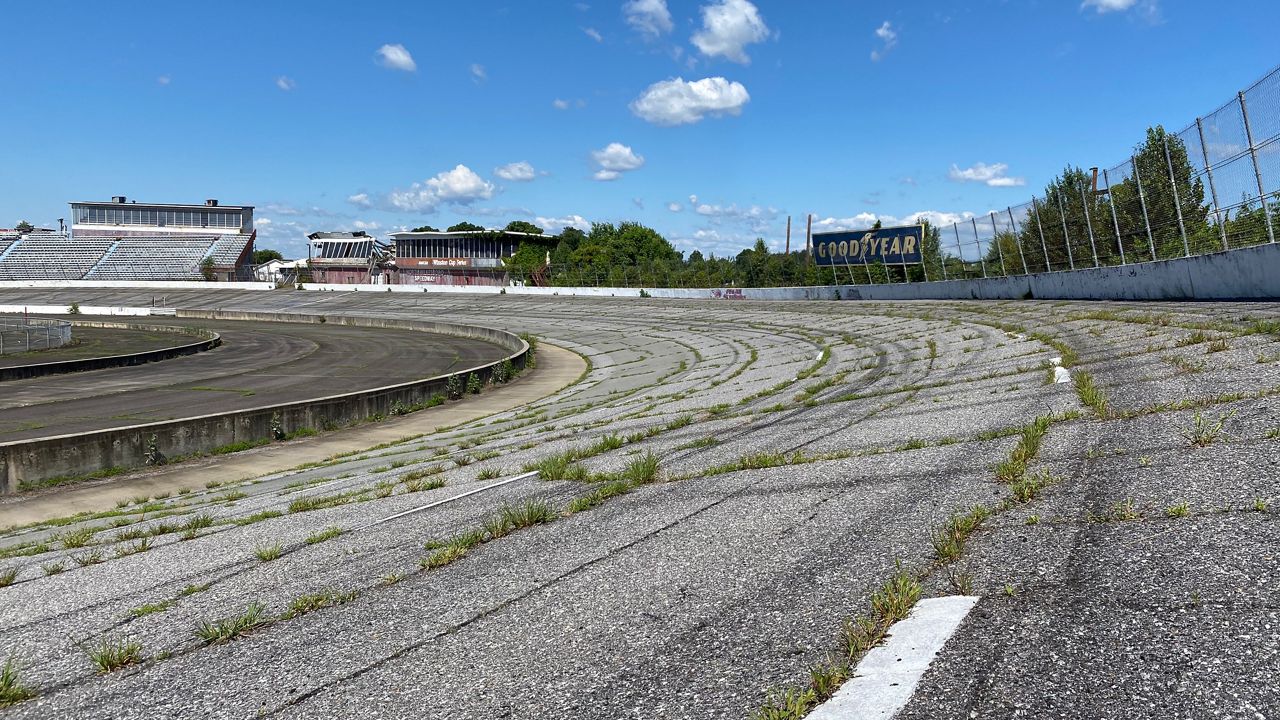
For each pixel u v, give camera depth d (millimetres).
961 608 3908
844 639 3768
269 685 4227
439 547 6699
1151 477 5551
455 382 27094
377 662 4352
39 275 111875
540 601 5004
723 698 3395
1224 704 2842
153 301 95938
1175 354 10742
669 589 4902
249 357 41344
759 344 32906
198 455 18422
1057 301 28328
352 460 16297
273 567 6910
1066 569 4191
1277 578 3691
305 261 131875
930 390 12664
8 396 27000
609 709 3451
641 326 52062
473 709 3635
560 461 10242
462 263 106250
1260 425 6297
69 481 16172
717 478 8180
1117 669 3160
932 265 46500
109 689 4457
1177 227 22750
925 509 5805
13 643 5641
